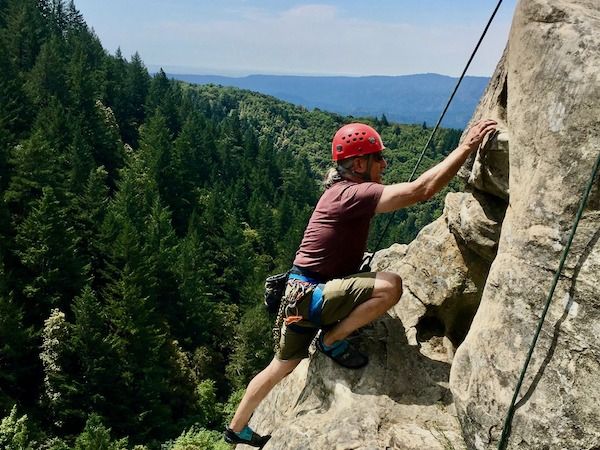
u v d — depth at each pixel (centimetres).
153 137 7688
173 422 3409
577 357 273
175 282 4484
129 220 4425
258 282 5466
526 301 306
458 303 500
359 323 390
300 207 10725
